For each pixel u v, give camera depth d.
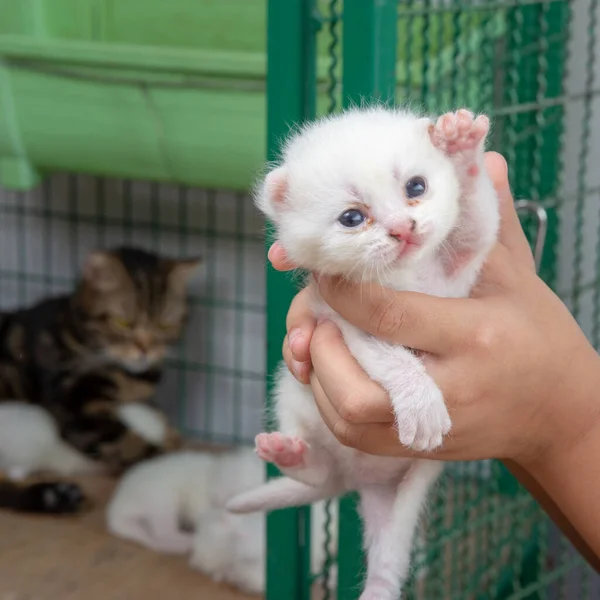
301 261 0.36
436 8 0.43
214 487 0.66
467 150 0.36
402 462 0.40
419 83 0.45
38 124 0.62
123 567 0.63
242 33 0.69
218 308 0.81
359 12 0.38
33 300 0.87
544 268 0.58
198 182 0.61
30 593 0.60
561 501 0.39
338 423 0.36
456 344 0.35
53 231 0.85
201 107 0.58
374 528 0.40
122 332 0.75
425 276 0.37
